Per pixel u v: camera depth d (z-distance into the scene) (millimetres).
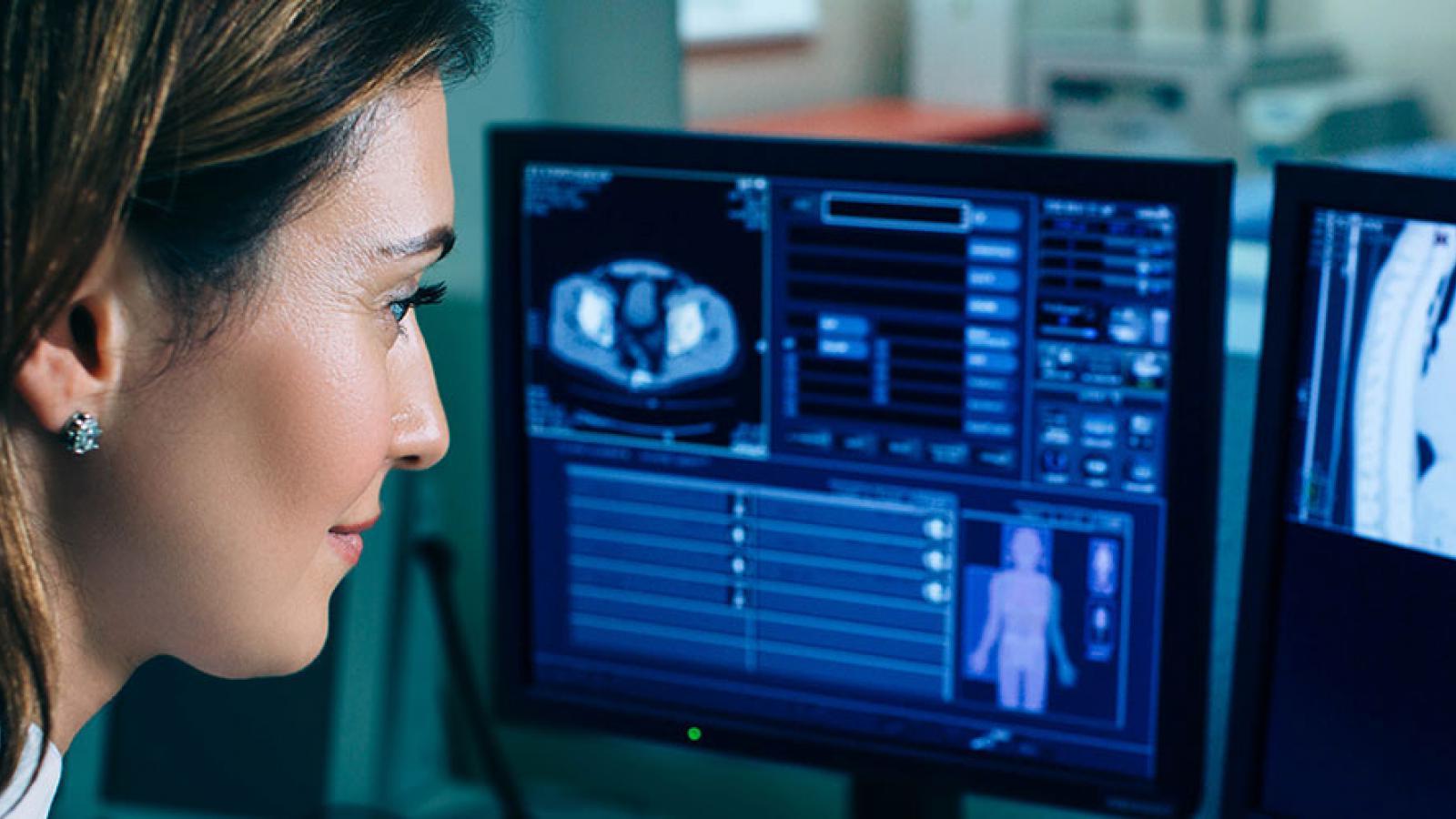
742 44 4641
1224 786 939
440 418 633
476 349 1382
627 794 1388
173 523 538
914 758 1018
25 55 467
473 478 1406
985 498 959
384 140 532
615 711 1095
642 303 1015
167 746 1298
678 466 1033
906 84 5055
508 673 1120
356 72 504
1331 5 4441
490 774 1245
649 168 989
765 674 1050
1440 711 848
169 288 502
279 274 518
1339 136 4148
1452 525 817
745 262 979
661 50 1405
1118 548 936
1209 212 864
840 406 980
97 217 469
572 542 1081
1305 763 909
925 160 917
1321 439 862
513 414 1070
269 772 1271
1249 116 4176
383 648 1292
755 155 956
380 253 538
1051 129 4621
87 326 501
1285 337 860
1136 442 915
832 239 954
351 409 541
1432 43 4285
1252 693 915
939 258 932
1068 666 967
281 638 570
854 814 1121
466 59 563
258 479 537
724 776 1337
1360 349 836
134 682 1309
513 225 1037
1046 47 4578
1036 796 991
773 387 993
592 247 1020
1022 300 919
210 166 488
